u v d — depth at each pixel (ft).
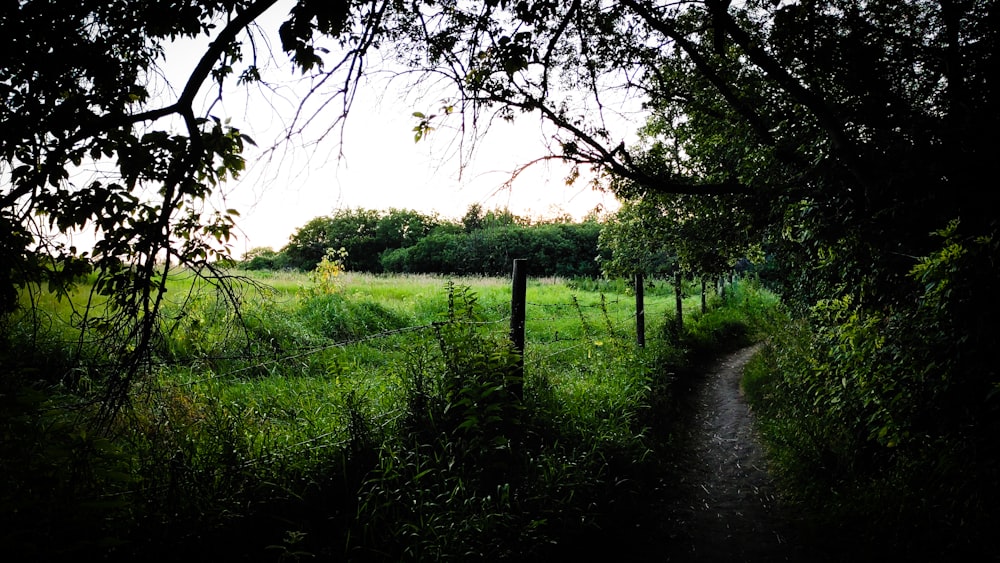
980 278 9.09
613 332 28.48
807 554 12.32
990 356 9.27
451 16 12.51
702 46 18.74
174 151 7.55
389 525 10.50
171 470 8.99
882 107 13.71
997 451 9.32
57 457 6.66
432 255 102.27
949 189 11.18
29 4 7.02
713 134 21.17
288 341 24.73
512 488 12.87
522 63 12.12
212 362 19.26
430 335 16.34
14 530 5.93
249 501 9.67
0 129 7.04
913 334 11.12
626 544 12.87
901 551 10.89
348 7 8.94
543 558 11.21
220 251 8.84
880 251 12.71
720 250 24.81
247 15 7.56
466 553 10.14
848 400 14.01
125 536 8.20
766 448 19.31
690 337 37.96
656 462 17.15
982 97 11.98
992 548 9.14
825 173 13.80
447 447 12.82
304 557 9.47
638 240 31.40
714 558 12.52
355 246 110.52
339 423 12.94
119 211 8.01
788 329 25.50
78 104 7.53
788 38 14.76
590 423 16.98
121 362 8.02
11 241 7.40
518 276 16.62
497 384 14.66
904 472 11.96
